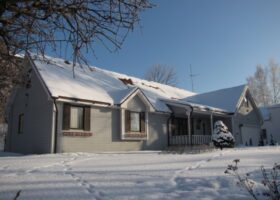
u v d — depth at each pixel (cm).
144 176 652
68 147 1523
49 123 1515
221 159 964
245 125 2673
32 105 1678
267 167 732
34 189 545
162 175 661
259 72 5275
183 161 931
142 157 1136
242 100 2630
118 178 636
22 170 803
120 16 432
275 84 5156
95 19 430
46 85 1513
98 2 412
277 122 3459
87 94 1647
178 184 571
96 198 481
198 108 2027
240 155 1120
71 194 506
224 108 2495
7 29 423
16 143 1783
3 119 2194
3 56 508
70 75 1819
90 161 1020
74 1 396
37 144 1580
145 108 1952
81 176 674
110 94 1825
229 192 507
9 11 380
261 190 506
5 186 574
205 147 1684
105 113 1722
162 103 2177
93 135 1639
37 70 1625
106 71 2375
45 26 454
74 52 456
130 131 1825
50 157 1212
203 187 545
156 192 514
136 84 2422
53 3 380
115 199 474
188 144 1992
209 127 2569
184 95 2936
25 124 1719
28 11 381
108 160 1038
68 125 1531
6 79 791
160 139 2050
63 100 1491
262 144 2730
